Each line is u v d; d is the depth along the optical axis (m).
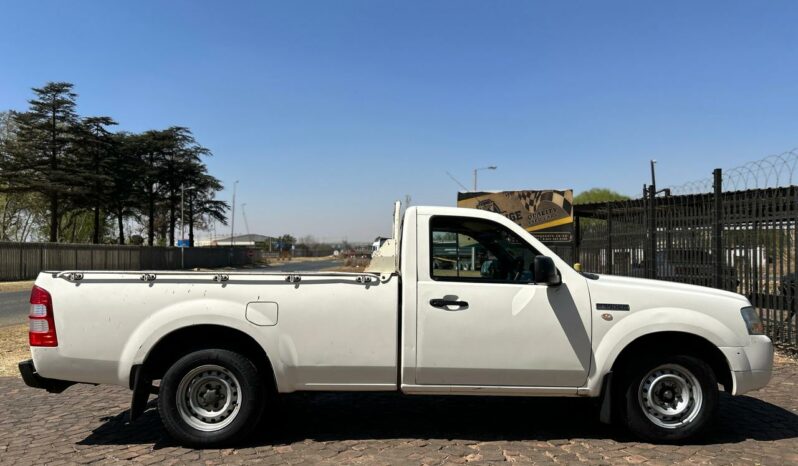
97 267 42.06
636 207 11.60
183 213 72.44
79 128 54.00
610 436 5.08
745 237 8.62
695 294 4.91
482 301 4.77
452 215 4.93
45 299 4.71
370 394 6.59
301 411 5.91
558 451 4.69
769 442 4.89
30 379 4.73
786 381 6.94
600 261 14.03
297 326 4.76
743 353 4.82
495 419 5.62
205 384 4.82
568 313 4.80
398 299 4.82
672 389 4.91
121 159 60.12
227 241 146.75
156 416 5.80
